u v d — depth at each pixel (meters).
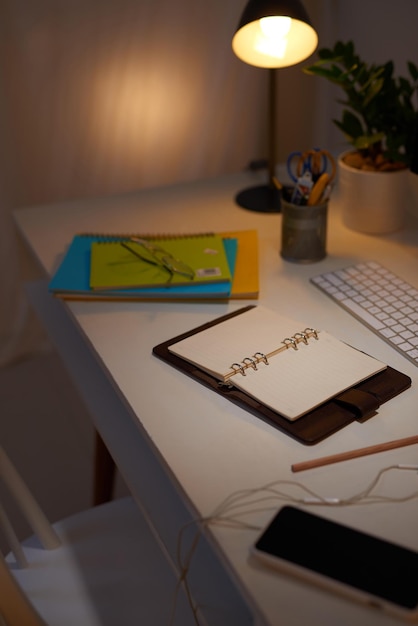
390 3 1.64
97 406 1.14
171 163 1.98
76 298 1.17
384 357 1.00
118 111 1.86
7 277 2.00
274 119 1.44
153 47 1.80
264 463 0.82
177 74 1.85
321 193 1.20
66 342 1.31
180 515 0.94
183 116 1.92
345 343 1.01
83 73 1.79
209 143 1.98
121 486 1.74
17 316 2.06
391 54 1.70
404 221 1.35
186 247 1.26
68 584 1.00
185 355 0.98
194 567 0.87
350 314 1.10
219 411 0.90
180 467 0.82
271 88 1.41
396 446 0.83
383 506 0.76
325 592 0.66
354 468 0.81
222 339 1.01
